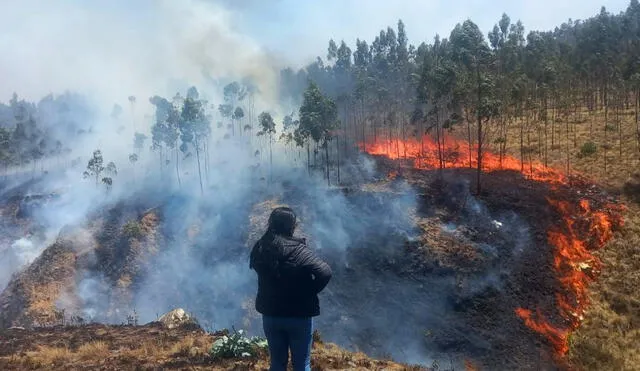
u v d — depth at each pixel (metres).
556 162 58.16
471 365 35.53
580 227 45.66
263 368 8.86
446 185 55.47
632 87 65.44
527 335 36.81
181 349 10.38
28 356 10.48
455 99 53.28
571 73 81.12
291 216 6.02
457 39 62.34
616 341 34.66
